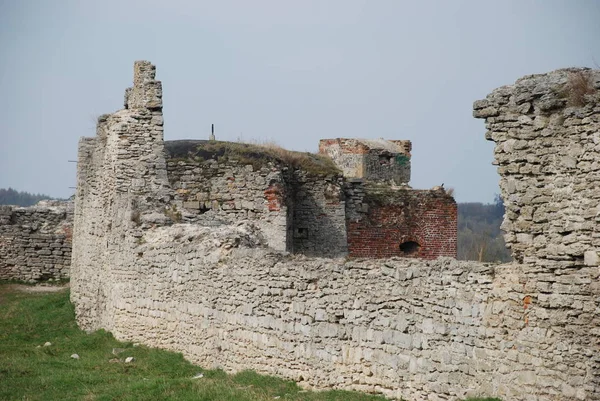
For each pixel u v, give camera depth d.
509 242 18.59
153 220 29.56
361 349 21.23
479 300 18.84
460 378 19.09
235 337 24.66
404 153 50.59
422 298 19.97
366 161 49.03
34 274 47.88
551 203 18.05
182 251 27.03
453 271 19.38
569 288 17.52
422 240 41.94
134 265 29.28
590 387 17.11
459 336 19.16
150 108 31.98
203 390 22.09
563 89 17.97
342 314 21.72
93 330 32.00
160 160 31.70
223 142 38.59
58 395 23.14
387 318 20.72
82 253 35.22
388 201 41.56
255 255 24.34
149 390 22.80
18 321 34.44
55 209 50.34
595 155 17.42
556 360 17.56
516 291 18.23
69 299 37.00
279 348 23.22
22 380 24.75
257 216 37.03
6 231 48.09
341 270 21.86
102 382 24.34
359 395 20.80
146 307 28.55
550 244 18.00
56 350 29.23
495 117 18.88
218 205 37.22
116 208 31.20
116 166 31.50
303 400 20.62
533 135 18.31
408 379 20.16
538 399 17.73
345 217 40.44
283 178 37.88
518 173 18.50
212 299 25.56
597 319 17.17
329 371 21.91
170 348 27.33
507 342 18.33
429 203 42.12
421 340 19.94
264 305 23.73
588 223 17.45
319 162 40.38
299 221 39.47
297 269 22.91
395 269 20.66
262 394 21.64
